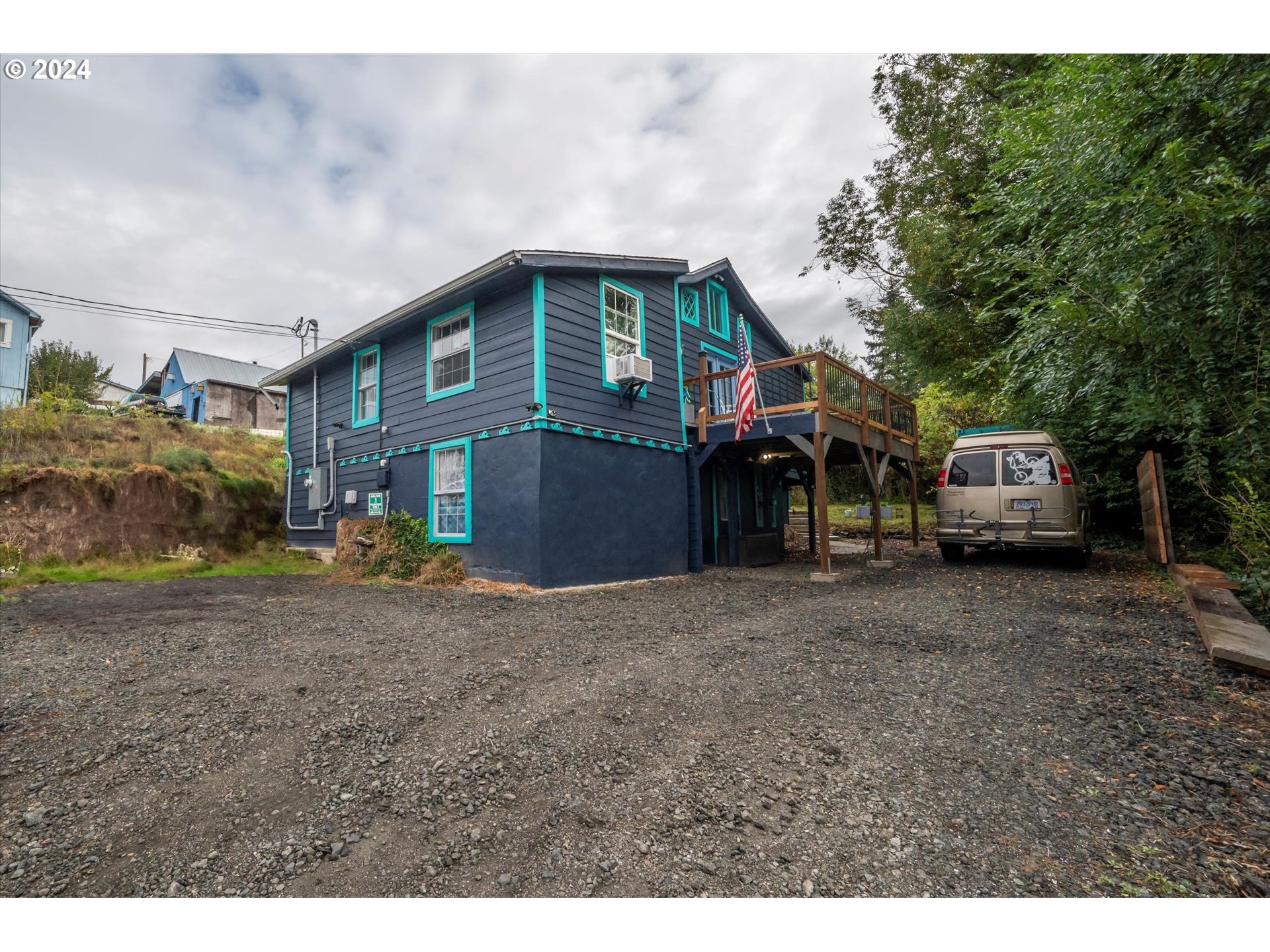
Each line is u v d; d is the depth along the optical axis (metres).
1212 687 3.24
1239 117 3.81
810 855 1.91
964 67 13.56
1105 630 4.55
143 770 2.53
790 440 9.18
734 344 13.34
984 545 8.70
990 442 8.71
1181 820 2.04
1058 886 1.73
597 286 9.21
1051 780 2.35
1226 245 3.73
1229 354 4.06
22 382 18.34
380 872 1.86
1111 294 4.45
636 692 3.51
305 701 3.40
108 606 6.59
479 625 5.49
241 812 2.20
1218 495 5.53
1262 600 4.77
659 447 10.06
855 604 6.20
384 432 10.85
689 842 1.99
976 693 3.38
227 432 16.97
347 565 10.19
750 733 2.90
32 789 2.35
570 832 2.07
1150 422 4.79
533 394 8.06
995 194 6.23
